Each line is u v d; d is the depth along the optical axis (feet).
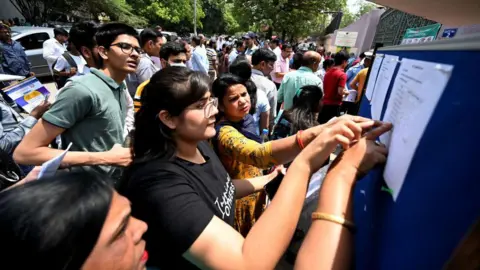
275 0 58.13
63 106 4.37
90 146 4.90
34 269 1.42
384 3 3.55
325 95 15.19
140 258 2.10
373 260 1.82
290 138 3.68
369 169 1.96
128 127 7.14
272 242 2.20
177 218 2.39
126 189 2.85
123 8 65.46
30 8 53.78
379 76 2.60
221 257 2.28
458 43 1.17
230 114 5.22
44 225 1.42
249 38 24.21
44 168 3.02
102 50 5.12
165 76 2.87
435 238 1.14
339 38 24.29
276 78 17.81
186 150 3.14
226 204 3.35
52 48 16.33
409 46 1.85
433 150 1.25
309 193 5.57
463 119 1.07
